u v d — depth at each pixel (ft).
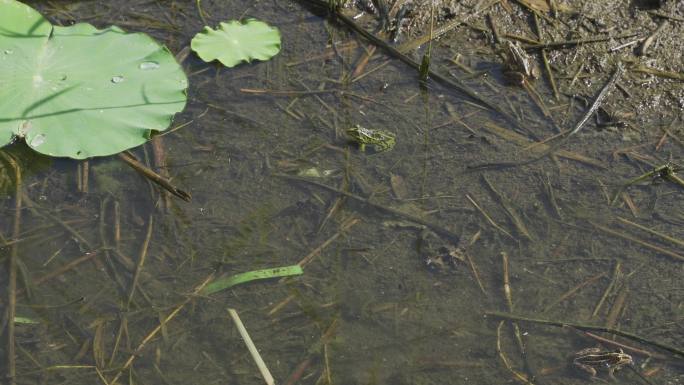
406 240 10.02
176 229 10.02
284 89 10.57
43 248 9.95
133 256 9.95
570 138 10.39
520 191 10.19
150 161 10.25
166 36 10.78
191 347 9.69
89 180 10.16
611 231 10.05
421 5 10.93
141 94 10.37
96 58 10.46
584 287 9.87
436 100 10.55
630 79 10.61
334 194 10.16
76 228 10.02
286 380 9.61
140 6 10.96
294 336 9.73
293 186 10.18
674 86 10.59
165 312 9.78
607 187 10.20
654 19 10.84
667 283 9.88
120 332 9.72
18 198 10.10
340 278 9.89
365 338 9.72
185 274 9.89
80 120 10.22
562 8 10.91
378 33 10.83
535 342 9.71
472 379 9.61
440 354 9.68
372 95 10.56
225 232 10.02
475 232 10.04
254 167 10.25
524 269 9.93
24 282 9.86
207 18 10.90
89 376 9.60
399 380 9.60
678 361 9.66
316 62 10.71
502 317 9.78
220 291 9.85
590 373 9.62
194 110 10.46
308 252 9.96
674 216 10.10
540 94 10.57
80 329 9.73
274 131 10.39
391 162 10.28
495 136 10.39
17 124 10.16
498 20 10.89
